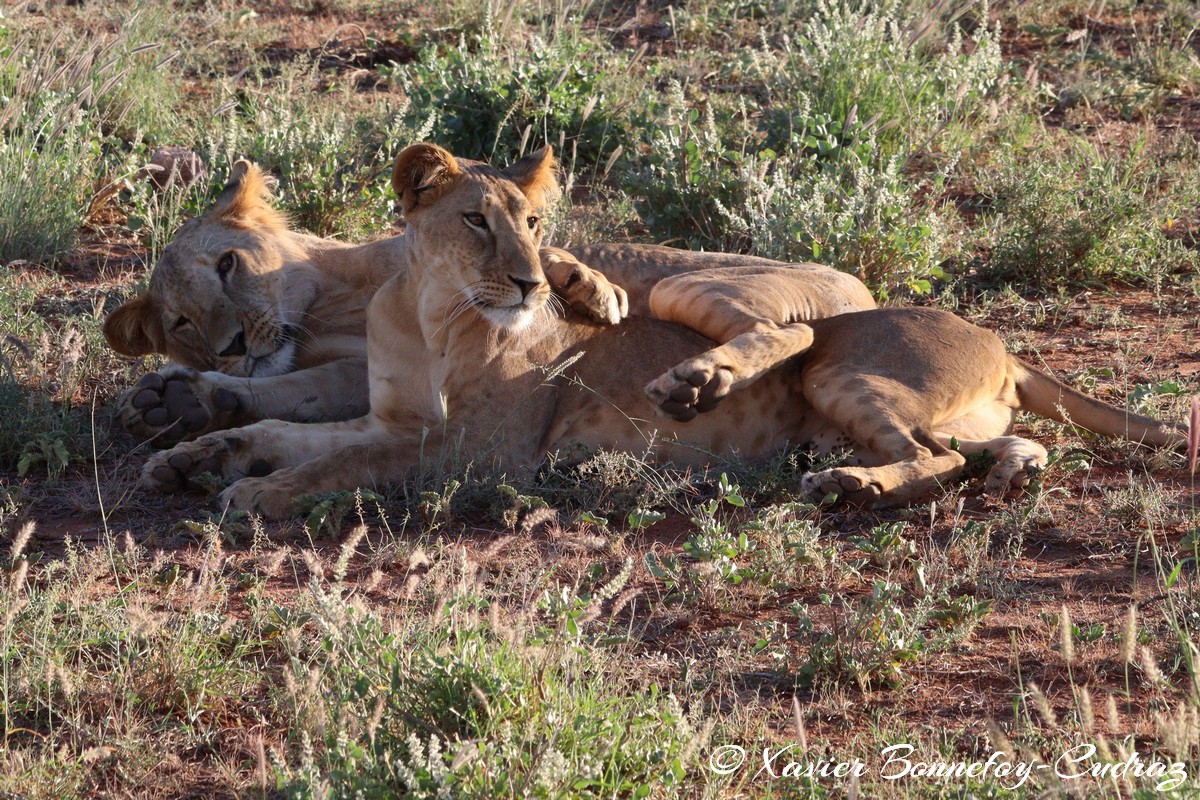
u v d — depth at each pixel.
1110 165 17.19
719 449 10.39
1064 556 8.51
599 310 10.42
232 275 11.60
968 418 10.40
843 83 19.94
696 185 16.77
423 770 5.32
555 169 10.99
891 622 7.16
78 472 10.22
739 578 7.89
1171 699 6.47
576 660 6.28
